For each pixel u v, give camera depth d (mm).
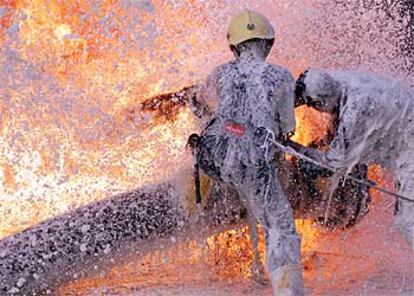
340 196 16156
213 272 16609
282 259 14141
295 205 16000
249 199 14516
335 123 15266
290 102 14695
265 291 15719
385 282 16188
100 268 16109
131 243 16094
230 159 14359
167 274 16609
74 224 16062
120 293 15609
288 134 14961
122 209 16219
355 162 15172
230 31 15047
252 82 14531
